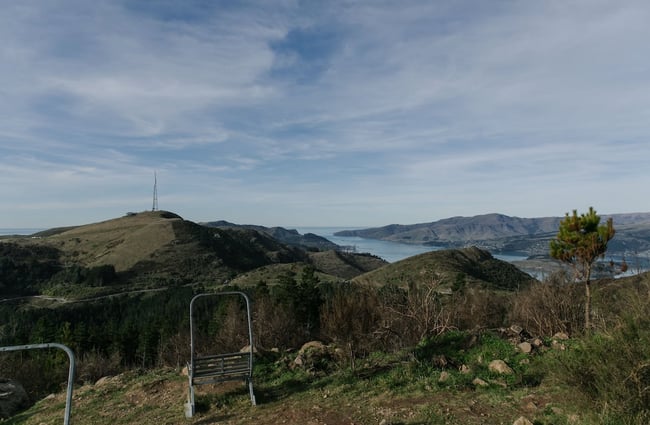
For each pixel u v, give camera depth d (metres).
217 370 7.67
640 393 4.64
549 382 6.70
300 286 41.09
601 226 10.62
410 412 6.21
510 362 8.12
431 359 8.73
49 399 9.66
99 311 93.12
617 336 5.19
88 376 20.08
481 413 5.95
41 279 130.25
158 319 56.78
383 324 10.62
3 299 111.81
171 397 8.38
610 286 10.94
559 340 9.30
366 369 8.66
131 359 46.72
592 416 4.85
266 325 16.80
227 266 153.75
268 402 7.57
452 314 12.09
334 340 11.16
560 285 11.79
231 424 6.61
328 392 7.59
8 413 9.77
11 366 18.22
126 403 8.41
